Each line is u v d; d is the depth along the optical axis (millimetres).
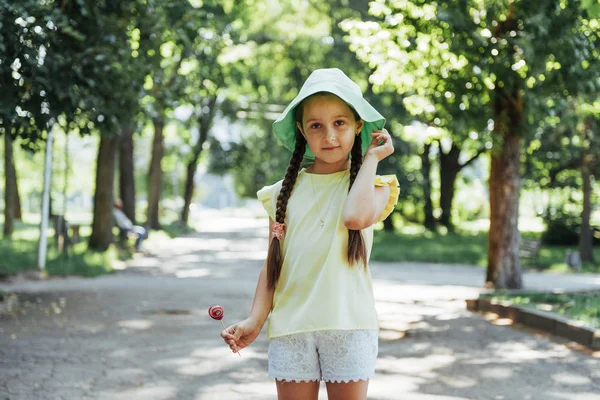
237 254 25500
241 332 2961
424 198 42219
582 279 18984
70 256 19500
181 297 12555
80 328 9164
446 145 41656
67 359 7312
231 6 26234
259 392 6105
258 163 54594
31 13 9961
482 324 9984
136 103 12227
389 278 17906
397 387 6355
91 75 11055
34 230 36125
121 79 11422
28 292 12906
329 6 28719
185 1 13641
